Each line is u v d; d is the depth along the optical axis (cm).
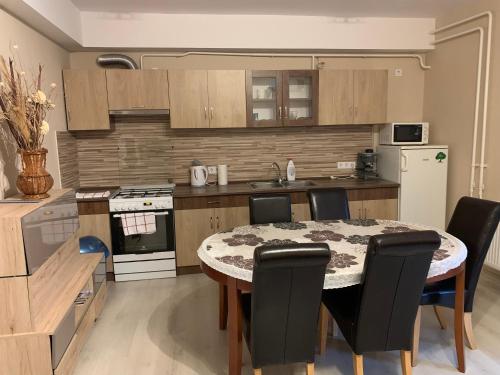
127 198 364
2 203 221
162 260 381
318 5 374
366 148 463
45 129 238
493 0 354
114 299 338
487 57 361
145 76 381
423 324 289
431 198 416
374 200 412
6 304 189
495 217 236
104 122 382
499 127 354
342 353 254
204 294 347
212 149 439
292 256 167
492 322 286
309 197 324
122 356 252
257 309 180
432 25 433
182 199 377
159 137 429
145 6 365
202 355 253
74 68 407
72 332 225
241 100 398
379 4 378
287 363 196
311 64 445
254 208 306
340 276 194
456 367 236
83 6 359
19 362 193
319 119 417
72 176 396
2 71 230
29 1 251
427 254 185
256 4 366
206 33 396
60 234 242
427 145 421
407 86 464
